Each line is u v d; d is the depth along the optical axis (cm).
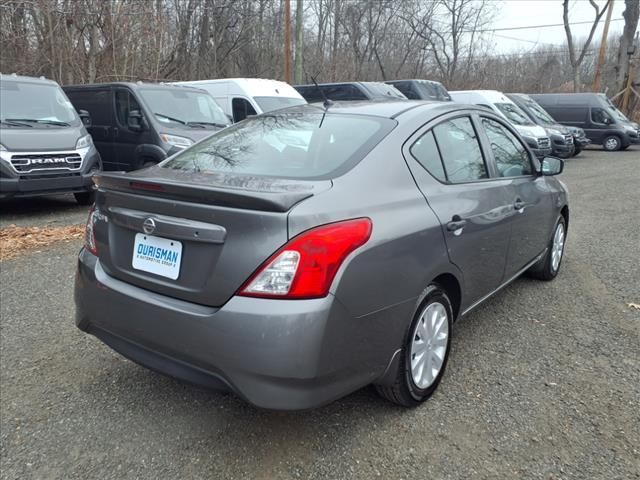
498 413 290
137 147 884
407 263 260
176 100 934
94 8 1490
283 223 219
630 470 247
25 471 242
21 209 820
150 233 249
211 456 253
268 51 2530
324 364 223
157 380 321
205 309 231
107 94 955
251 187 244
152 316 245
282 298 217
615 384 322
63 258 552
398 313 258
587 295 475
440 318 301
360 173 263
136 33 1605
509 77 4122
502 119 419
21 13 1441
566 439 269
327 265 221
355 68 2897
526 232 411
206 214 230
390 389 276
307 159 282
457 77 3812
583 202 967
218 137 346
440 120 330
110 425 276
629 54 2853
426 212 280
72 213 791
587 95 2167
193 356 233
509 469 246
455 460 252
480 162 361
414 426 277
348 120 313
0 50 1446
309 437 267
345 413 288
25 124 756
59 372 328
